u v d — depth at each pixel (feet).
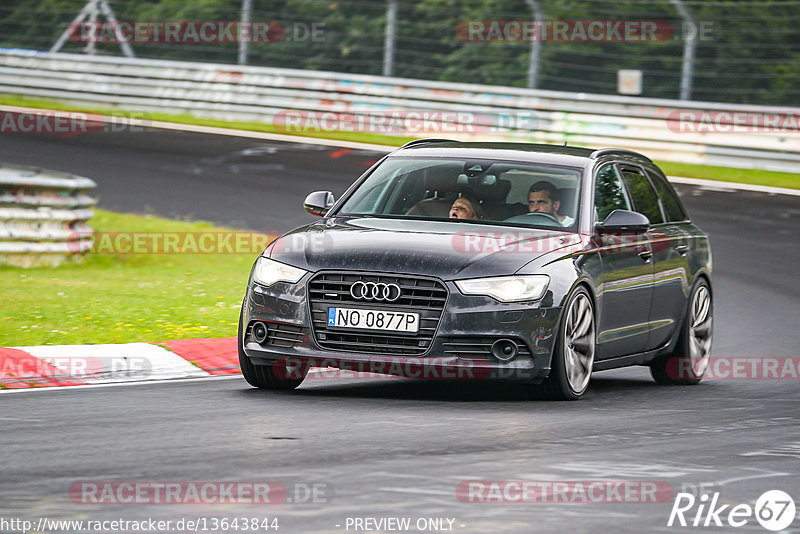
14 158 214.90
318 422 65.26
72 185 138.00
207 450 57.00
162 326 99.35
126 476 51.21
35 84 278.67
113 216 172.35
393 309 71.97
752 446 62.13
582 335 76.64
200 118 267.39
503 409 71.56
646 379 93.86
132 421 64.64
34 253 135.13
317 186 199.72
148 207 180.24
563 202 80.38
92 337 93.45
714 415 72.49
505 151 85.51
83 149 226.99
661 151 230.27
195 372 84.48
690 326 91.30
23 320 99.19
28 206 134.31
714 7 320.70
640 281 83.61
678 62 319.27
